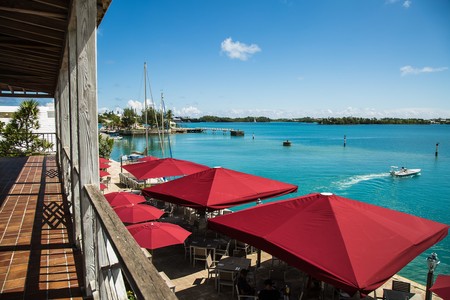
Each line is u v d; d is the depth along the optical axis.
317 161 44.00
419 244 4.89
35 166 10.44
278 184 9.33
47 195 6.52
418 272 11.40
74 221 4.02
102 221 1.87
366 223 5.10
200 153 54.81
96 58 2.85
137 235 7.97
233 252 8.81
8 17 3.59
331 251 4.44
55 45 4.86
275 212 5.75
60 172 8.59
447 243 14.25
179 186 8.72
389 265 4.23
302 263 4.38
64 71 6.43
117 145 73.50
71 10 3.03
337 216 5.19
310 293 7.04
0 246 3.97
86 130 2.88
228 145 71.62
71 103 3.89
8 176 8.61
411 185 28.25
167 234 8.05
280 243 4.81
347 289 3.87
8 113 24.55
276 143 77.19
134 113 123.12
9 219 4.99
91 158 2.92
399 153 54.62
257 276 8.05
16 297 2.88
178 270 8.35
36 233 4.41
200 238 9.25
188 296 7.19
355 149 61.50
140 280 1.10
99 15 3.21
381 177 31.84
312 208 5.57
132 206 9.60
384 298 6.95
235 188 8.42
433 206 21.45
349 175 32.94
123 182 19.47
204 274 8.17
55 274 3.29
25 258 3.64
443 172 35.06
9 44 4.77
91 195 2.53
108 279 2.51
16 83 8.76
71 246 3.99
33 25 4.08
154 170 12.23
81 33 2.76
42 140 18.47
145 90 36.84
